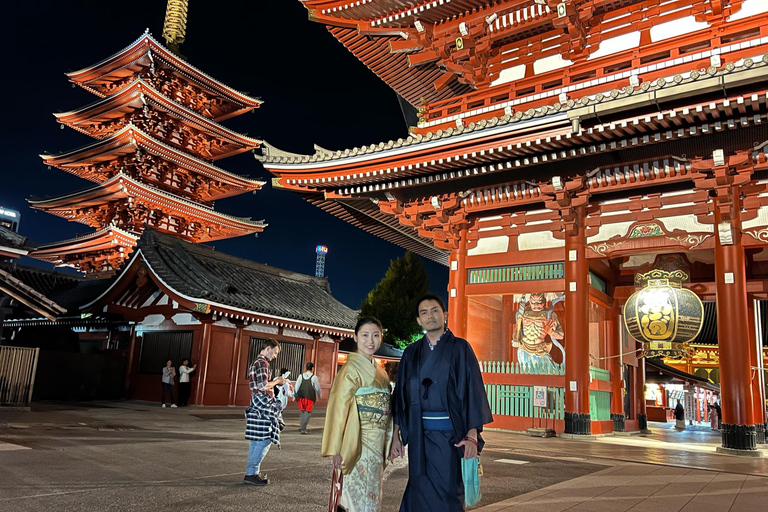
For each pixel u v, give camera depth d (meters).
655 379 33.09
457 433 3.77
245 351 23.16
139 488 5.95
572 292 14.56
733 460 10.66
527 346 16.39
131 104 42.88
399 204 17.56
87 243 43.25
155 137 42.59
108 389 22.44
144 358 23.22
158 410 18.09
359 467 3.93
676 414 26.59
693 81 11.06
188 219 46.44
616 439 15.00
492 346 18.31
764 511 5.85
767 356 23.41
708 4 13.98
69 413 15.19
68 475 6.54
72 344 25.44
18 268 31.66
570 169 14.38
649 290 12.62
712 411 26.95
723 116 11.57
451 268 16.98
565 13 15.10
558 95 15.75
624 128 12.33
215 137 48.34
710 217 13.54
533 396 15.05
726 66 10.79
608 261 17.30
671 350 12.50
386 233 21.75
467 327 16.73
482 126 13.79
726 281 12.62
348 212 19.98
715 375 34.75
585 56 15.91
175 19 49.44
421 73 20.58
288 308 25.41
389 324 40.75
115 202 44.84
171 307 22.70
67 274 33.81
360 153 15.84
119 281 23.36
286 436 12.32
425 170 15.41
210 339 21.59
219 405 21.62
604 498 6.35
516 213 16.28
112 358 22.80
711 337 29.44
